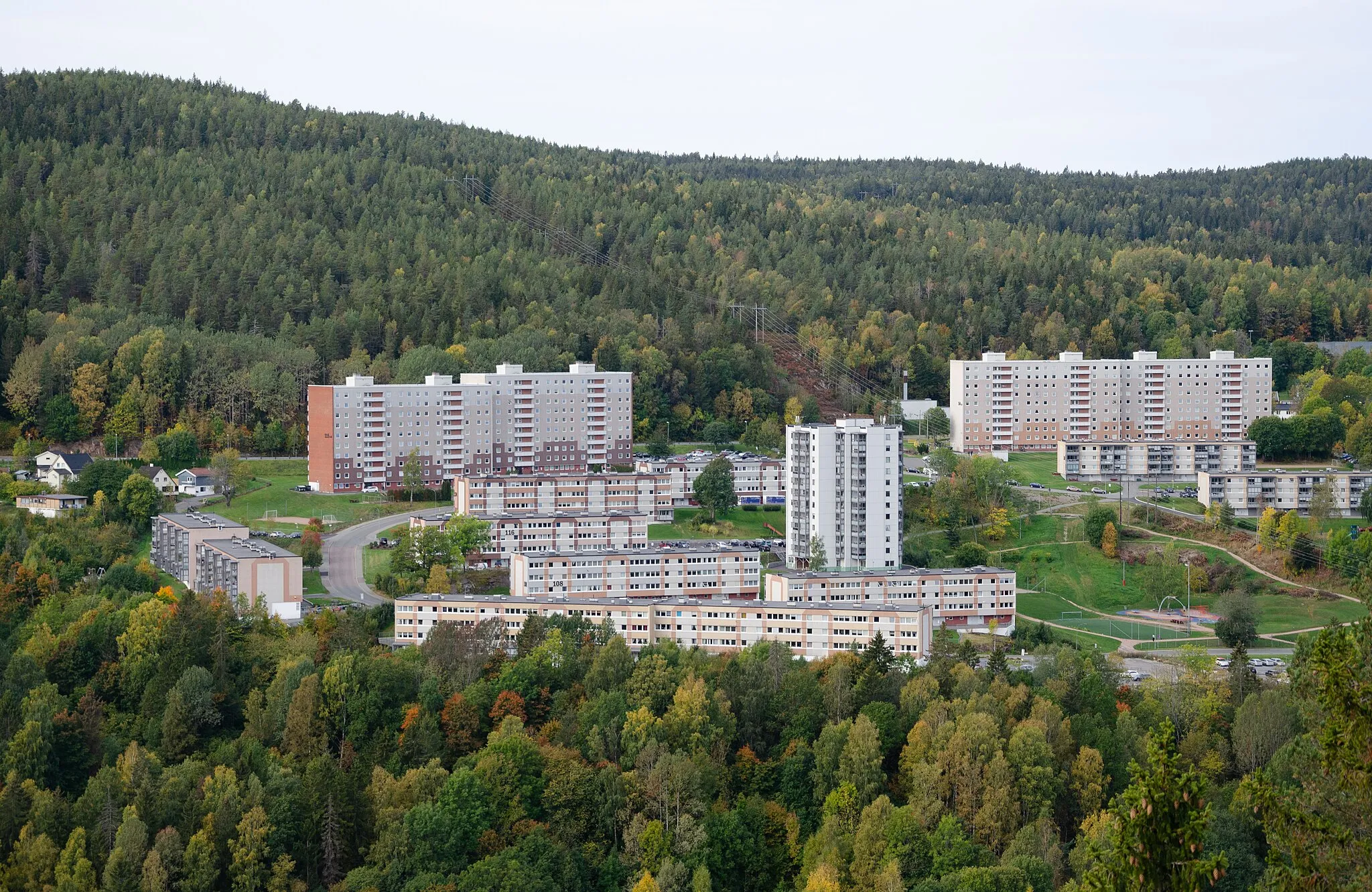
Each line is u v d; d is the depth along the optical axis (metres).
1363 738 128.25
